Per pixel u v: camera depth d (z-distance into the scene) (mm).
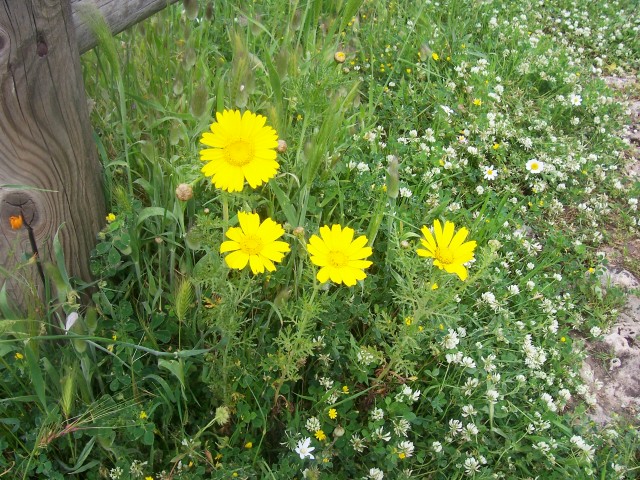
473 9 1163
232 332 455
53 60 403
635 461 622
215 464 490
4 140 406
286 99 659
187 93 657
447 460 549
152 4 506
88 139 465
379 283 630
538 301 724
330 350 546
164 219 499
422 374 596
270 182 508
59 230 464
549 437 595
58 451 471
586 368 709
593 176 945
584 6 1393
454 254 449
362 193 691
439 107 892
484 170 841
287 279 543
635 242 875
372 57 896
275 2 825
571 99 1018
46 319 474
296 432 508
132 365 471
